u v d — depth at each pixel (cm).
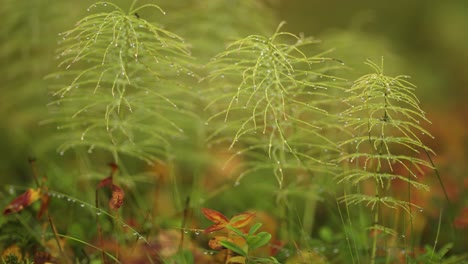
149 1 361
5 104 346
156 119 284
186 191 319
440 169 321
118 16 193
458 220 238
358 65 305
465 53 638
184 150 316
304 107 223
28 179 327
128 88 272
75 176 286
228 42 310
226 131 310
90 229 244
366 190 287
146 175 328
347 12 715
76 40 300
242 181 325
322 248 230
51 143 330
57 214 257
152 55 199
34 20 324
